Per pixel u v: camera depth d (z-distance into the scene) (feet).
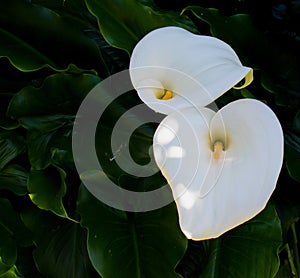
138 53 3.81
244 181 3.74
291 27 5.10
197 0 5.36
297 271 4.65
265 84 4.69
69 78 4.31
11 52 4.39
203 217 3.68
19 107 4.32
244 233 4.36
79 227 4.48
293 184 4.74
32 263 4.63
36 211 4.50
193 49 3.86
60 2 4.84
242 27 4.80
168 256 4.19
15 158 4.64
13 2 4.44
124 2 4.48
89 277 4.43
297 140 4.67
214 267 4.31
